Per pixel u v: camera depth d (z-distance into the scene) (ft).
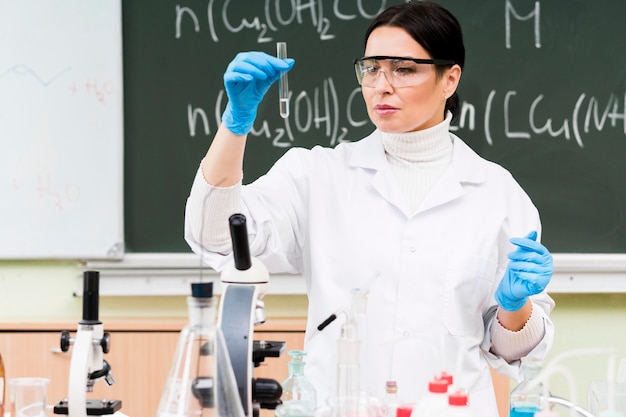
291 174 7.27
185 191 11.08
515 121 11.27
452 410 4.73
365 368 5.42
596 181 11.32
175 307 11.19
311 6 11.14
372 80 6.76
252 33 11.10
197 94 11.07
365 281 6.97
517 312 6.70
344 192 7.23
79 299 11.16
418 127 7.18
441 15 6.81
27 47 10.88
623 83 11.32
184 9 11.05
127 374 10.33
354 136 11.16
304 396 5.43
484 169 7.47
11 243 10.93
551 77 11.27
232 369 4.73
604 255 11.31
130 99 11.05
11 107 10.89
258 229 6.56
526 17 11.25
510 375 7.16
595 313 11.46
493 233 7.13
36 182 10.93
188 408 4.46
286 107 6.23
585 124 11.31
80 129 10.94
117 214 10.97
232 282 5.01
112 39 10.93
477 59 11.23
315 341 6.96
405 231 7.04
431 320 6.92
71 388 5.26
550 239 11.31
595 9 11.30
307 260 7.24
